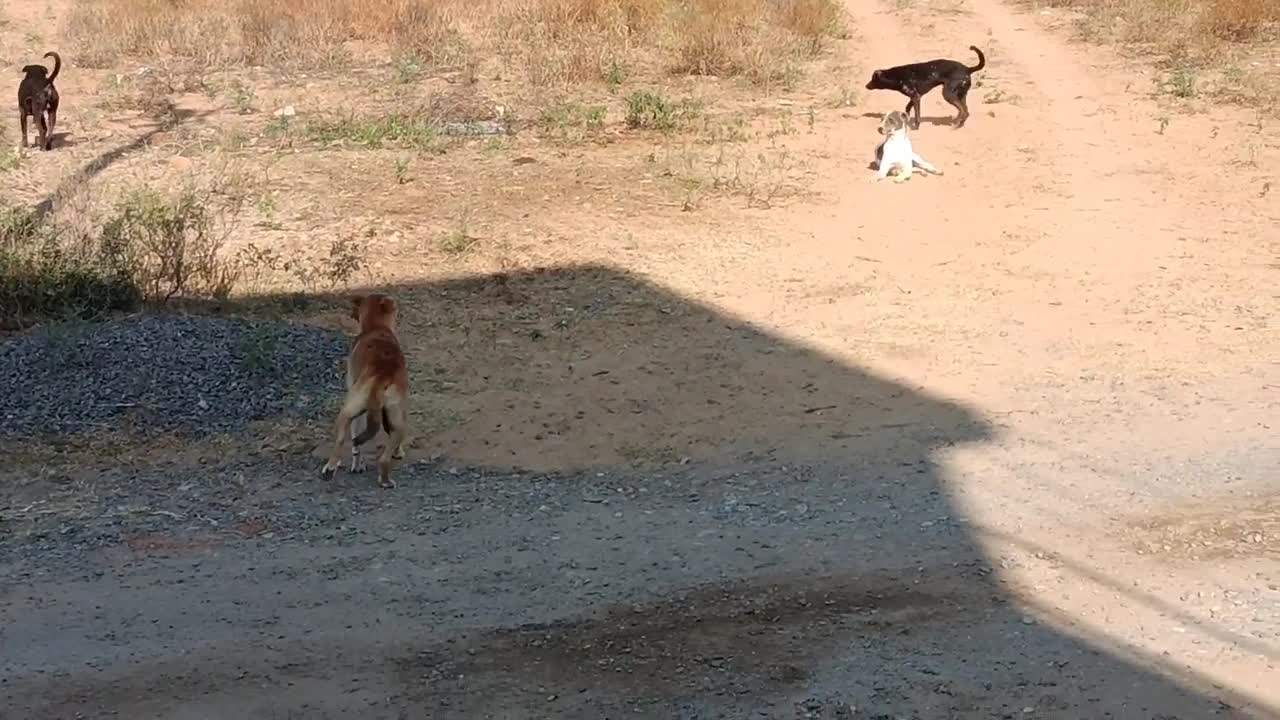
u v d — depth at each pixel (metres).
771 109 21.06
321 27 23.77
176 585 11.30
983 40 24.03
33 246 16.23
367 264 16.69
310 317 15.79
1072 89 21.75
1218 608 10.67
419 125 20.09
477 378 14.97
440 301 16.09
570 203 18.00
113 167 18.78
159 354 14.88
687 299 16.17
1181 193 18.41
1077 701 9.43
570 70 22.11
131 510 12.91
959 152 19.64
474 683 9.76
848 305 16.09
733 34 23.23
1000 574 11.30
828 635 10.36
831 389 14.83
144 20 24.09
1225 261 16.88
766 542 11.98
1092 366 15.12
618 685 9.70
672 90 21.77
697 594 11.02
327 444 14.18
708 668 9.91
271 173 18.67
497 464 14.01
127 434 14.25
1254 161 19.17
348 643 10.33
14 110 20.86
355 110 20.80
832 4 24.95
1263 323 15.72
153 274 16.16
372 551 11.93
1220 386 14.78
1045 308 16.05
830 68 22.80
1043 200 18.28
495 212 17.77
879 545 11.88
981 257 17.02
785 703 9.45
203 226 16.89
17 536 12.32
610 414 14.54
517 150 19.48
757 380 14.95
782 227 17.59
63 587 11.27
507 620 10.63
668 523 12.47
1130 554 11.66
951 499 12.87
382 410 13.32
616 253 16.97
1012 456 13.95
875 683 9.68
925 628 10.45
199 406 14.49
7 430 14.23
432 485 13.54
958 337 15.58
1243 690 9.52
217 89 21.75
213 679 9.84
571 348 15.39
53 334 14.99
